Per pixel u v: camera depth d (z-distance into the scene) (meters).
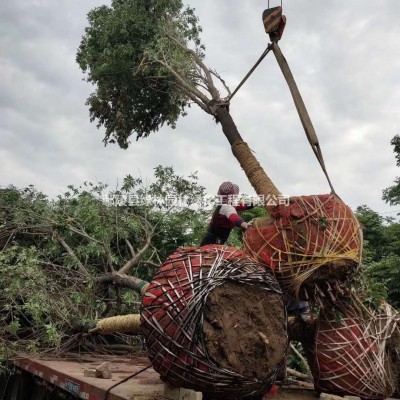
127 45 7.65
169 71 6.93
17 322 5.53
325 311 3.79
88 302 6.35
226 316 3.13
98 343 6.43
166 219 7.80
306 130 4.25
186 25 7.96
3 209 7.20
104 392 3.51
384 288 4.02
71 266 6.66
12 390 5.60
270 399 3.74
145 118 8.50
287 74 4.56
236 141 4.98
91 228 7.17
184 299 3.13
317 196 3.69
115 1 8.47
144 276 7.55
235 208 4.95
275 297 3.32
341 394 3.70
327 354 3.69
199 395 3.02
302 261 3.49
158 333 3.15
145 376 4.33
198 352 3.01
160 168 7.92
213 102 5.80
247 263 3.38
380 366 3.64
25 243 7.10
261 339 3.12
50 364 4.93
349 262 3.53
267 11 4.86
